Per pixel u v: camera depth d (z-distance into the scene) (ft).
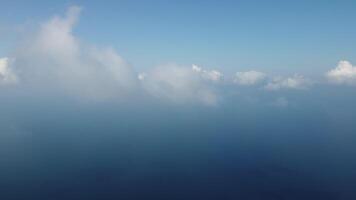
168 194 474.08
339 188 498.69
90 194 464.65
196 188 502.38
